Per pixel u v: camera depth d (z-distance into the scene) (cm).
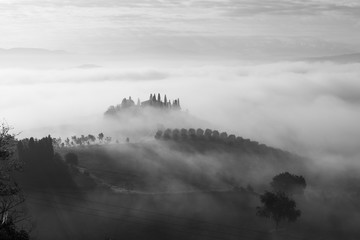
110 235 14200
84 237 13888
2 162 4872
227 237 14875
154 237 14500
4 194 4862
